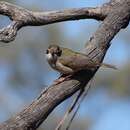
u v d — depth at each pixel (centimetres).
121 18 1223
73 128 2961
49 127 2698
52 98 1069
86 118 3014
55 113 2709
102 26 1216
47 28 3073
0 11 1151
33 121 1023
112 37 1213
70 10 1205
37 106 1043
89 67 1186
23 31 3152
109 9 1235
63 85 1109
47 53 1263
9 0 2756
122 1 1239
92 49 1203
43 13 1173
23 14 1152
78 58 1198
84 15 1222
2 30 1140
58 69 1238
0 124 1009
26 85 3172
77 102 1141
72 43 2953
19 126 1008
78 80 1135
